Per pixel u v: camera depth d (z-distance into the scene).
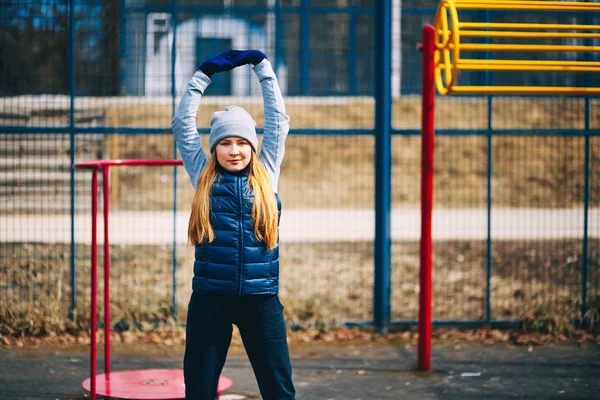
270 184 3.62
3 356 5.77
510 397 4.90
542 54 10.93
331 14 18.00
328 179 14.21
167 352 5.99
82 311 6.74
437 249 10.20
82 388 5.02
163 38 7.56
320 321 6.65
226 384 4.82
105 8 7.35
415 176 14.12
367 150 15.10
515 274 8.77
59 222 10.80
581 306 6.83
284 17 18.00
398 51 10.45
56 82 7.42
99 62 7.59
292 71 17.89
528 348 6.13
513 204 12.85
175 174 6.55
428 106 5.32
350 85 16.41
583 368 5.56
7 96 7.30
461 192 13.53
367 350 6.10
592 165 12.61
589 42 7.46
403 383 5.22
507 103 14.63
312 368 5.59
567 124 13.81
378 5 6.50
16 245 9.20
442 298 7.80
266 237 3.52
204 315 3.52
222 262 3.48
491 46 4.74
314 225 11.67
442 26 5.10
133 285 7.65
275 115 3.80
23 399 4.78
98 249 9.38
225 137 3.57
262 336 3.55
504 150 13.77
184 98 3.78
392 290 8.10
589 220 11.75
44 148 11.16
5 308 6.50
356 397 4.91
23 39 7.16
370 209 12.92
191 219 3.53
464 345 6.23
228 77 14.77
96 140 10.90
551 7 4.80
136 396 4.48
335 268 9.04
